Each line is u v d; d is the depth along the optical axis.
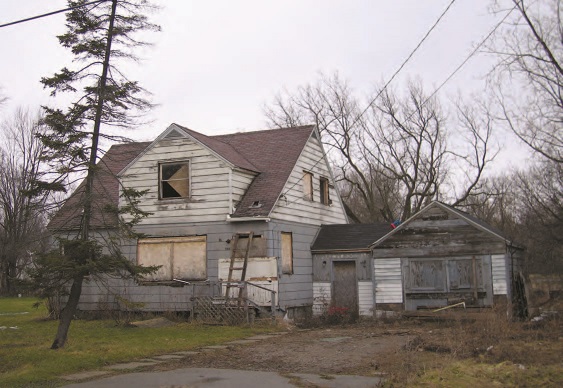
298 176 24.86
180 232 22.69
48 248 19.17
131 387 10.32
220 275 21.95
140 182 23.52
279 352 14.34
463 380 9.89
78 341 16.16
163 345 15.55
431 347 13.66
